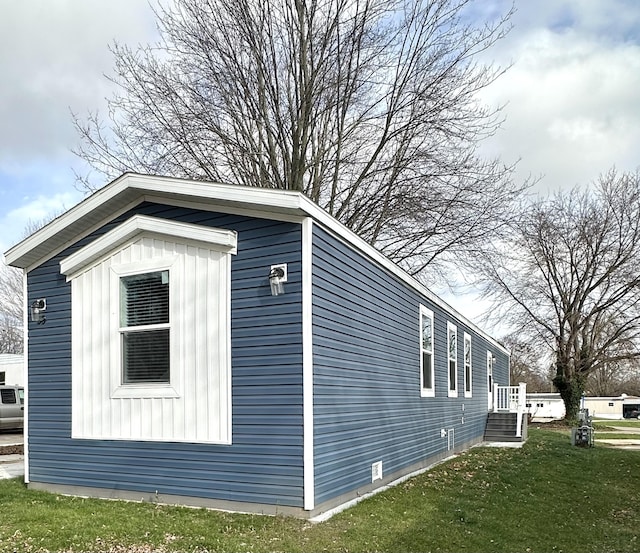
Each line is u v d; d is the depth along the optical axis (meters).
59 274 8.23
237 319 6.68
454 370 13.91
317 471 6.27
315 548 5.14
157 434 7.08
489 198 16.77
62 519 6.14
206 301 6.91
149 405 7.18
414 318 10.66
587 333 29.05
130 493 7.21
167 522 5.95
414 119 16.19
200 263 7.01
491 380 20.19
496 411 19.80
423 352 11.24
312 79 16.19
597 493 9.06
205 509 6.50
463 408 14.66
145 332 7.37
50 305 8.26
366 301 8.12
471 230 16.95
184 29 16.05
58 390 8.03
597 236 28.48
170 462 6.95
